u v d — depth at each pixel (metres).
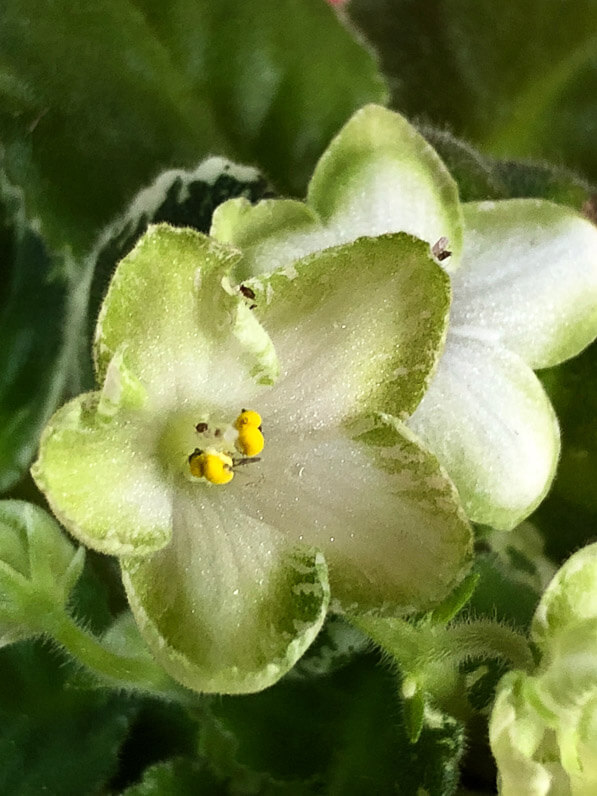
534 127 0.16
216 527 0.08
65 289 0.12
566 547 0.12
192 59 0.13
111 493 0.07
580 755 0.08
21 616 0.09
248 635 0.07
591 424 0.12
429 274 0.07
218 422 0.08
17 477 0.12
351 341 0.08
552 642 0.08
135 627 0.10
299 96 0.14
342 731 0.10
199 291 0.07
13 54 0.12
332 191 0.10
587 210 0.13
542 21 0.15
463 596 0.08
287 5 0.13
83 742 0.11
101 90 0.13
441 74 0.16
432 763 0.09
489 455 0.10
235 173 0.12
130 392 0.06
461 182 0.12
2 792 0.10
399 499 0.08
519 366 0.10
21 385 0.12
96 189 0.13
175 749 0.11
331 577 0.08
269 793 0.10
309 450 0.08
